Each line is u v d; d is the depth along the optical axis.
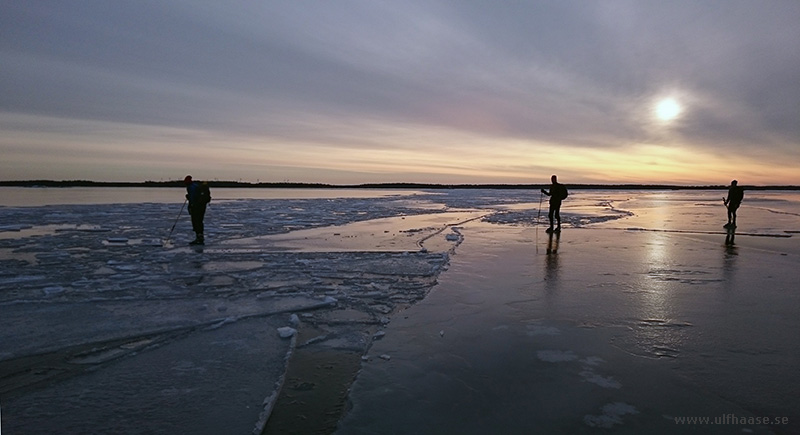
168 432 2.97
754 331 4.76
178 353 4.29
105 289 6.61
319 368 4.02
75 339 4.59
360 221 18.64
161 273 7.80
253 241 12.09
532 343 4.47
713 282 6.98
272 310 5.62
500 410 3.21
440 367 3.94
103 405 3.30
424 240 12.32
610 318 5.21
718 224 17.70
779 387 3.52
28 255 9.61
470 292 6.43
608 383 3.61
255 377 3.80
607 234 13.85
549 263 8.65
